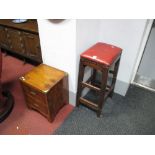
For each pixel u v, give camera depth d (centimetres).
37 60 246
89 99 207
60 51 168
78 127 173
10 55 304
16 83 236
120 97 213
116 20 171
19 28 224
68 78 182
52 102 166
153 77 239
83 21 150
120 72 201
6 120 179
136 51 177
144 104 203
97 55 153
